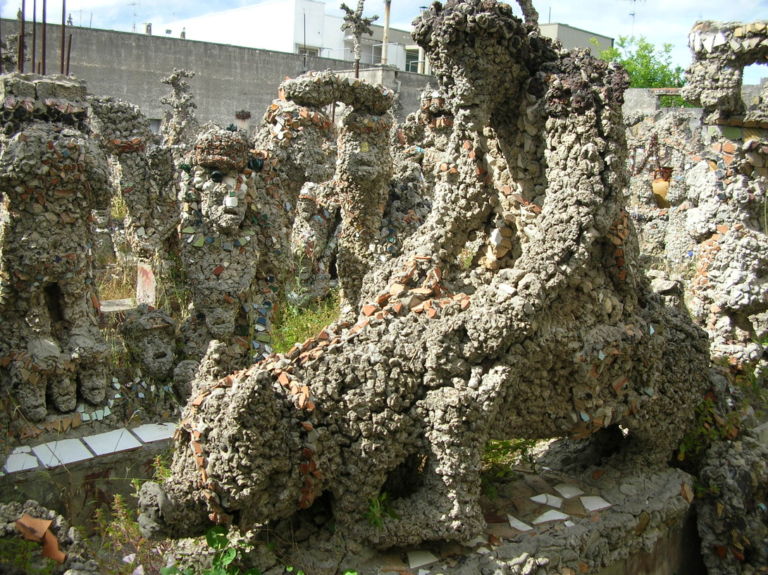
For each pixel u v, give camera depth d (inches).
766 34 206.1
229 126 209.2
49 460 176.4
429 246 171.3
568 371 151.8
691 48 223.0
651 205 431.2
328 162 354.9
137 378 205.8
